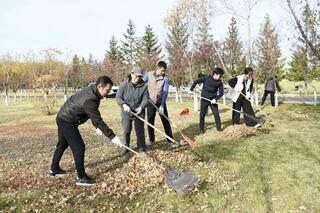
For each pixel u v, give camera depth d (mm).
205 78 9336
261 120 9805
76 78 50406
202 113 9391
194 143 7680
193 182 5094
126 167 6418
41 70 30000
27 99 42594
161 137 9422
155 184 5438
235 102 9875
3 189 5469
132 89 7152
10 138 11375
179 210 4609
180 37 26375
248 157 6766
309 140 7945
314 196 4820
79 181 5516
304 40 12078
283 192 5000
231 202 4770
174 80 28359
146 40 49219
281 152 7016
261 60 29000
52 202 4887
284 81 52469
